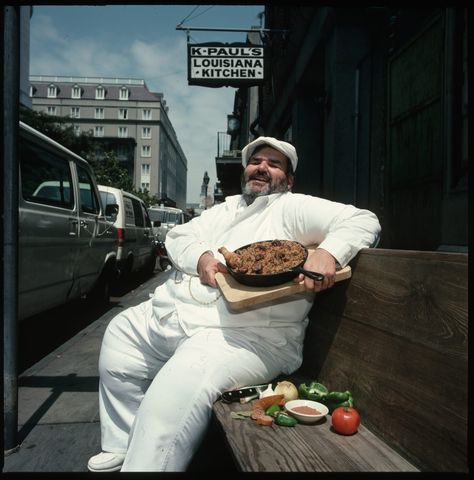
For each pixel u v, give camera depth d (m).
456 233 3.71
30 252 3.66
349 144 6.43
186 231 2.26
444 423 1.17
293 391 1.72
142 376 2.06
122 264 7.89
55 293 4.35
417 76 4.59
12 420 2.30
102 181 39.09
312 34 7.46
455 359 1.15
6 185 2.19
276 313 1.85
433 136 4.21
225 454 2.21
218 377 1.65
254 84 7.93
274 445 1.37
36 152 4.04
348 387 1.69
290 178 2.33
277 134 12.92
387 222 5.39
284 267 1.71
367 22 6.20
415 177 4.63
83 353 4.16
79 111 104.38
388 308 1.46
